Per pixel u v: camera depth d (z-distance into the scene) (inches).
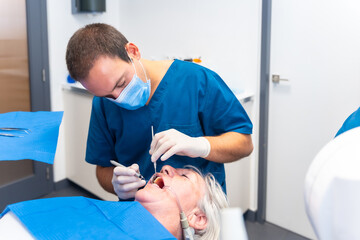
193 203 36.3
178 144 36.1
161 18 96.6
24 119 39.2
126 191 37.0
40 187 102.7
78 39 34.0
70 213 28.8
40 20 93.0
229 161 41.8
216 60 87.6
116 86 35.6
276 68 81.2
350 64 71.5
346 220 14.1
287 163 84.7
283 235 86.8
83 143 97.3
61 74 100.0
